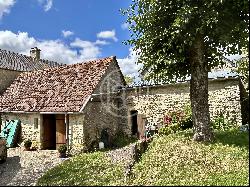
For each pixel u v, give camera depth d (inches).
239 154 441.7
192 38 478.0
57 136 743.7
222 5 467.8
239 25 473.4
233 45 498.9
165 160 457.7
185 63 566.6
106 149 700.0
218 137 537.3
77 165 516.7
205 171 409.1
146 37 537.6
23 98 839.1
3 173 498.3
